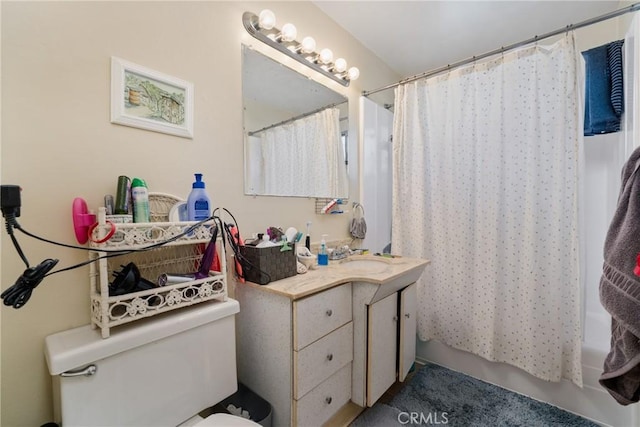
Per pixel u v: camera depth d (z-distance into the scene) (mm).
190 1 1111
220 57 1215
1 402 747
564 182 1479
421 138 1935
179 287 868
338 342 1219
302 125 1616
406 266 1486
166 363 821
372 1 1659
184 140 1099
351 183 1987
